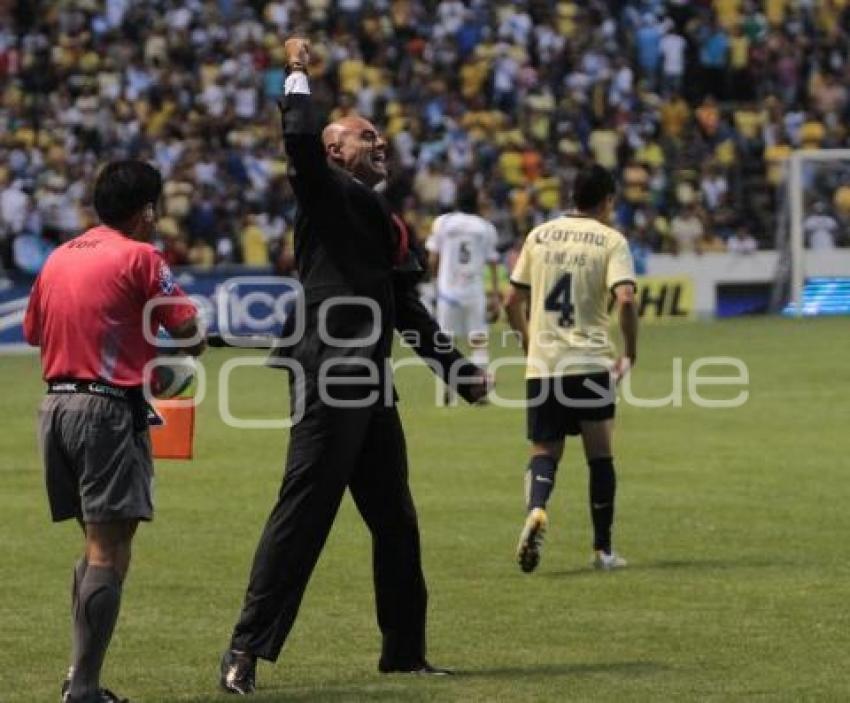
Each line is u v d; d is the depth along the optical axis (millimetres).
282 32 139500
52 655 33219
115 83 132750
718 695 29938
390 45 142500
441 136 134125
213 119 130750
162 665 32406
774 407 74688
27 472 58312
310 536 30422
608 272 41562
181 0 139250
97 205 29641
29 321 29578
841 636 34375
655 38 149625
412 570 31625
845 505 50656
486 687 30609
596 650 33406
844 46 153750
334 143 31797
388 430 31219
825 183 130375
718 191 137250
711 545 44594
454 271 79312
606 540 41688
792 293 129250
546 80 144500
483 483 55562
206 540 45562
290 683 31078
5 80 132250
